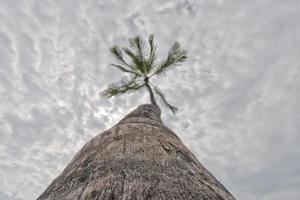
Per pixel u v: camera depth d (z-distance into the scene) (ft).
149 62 31.94
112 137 11.76
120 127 12.94
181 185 8.53
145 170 8.96
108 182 8.36
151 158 9.78
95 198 7.77
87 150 11.66
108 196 7.77
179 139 13.53
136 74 32.86
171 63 32.30
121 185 8.20
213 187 9.32
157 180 8.50
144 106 18.98
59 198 8.54
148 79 32.81
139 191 7.95
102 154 10.29
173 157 10.30
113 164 9.36
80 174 9.48
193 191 8.39
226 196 9.31
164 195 7.86
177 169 9.46
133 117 15.35
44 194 9.71
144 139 11.30
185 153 11.32
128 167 9.09
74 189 8.70
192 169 9.99
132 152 10.12
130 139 11.28
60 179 10.15
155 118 16.70
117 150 10.36
